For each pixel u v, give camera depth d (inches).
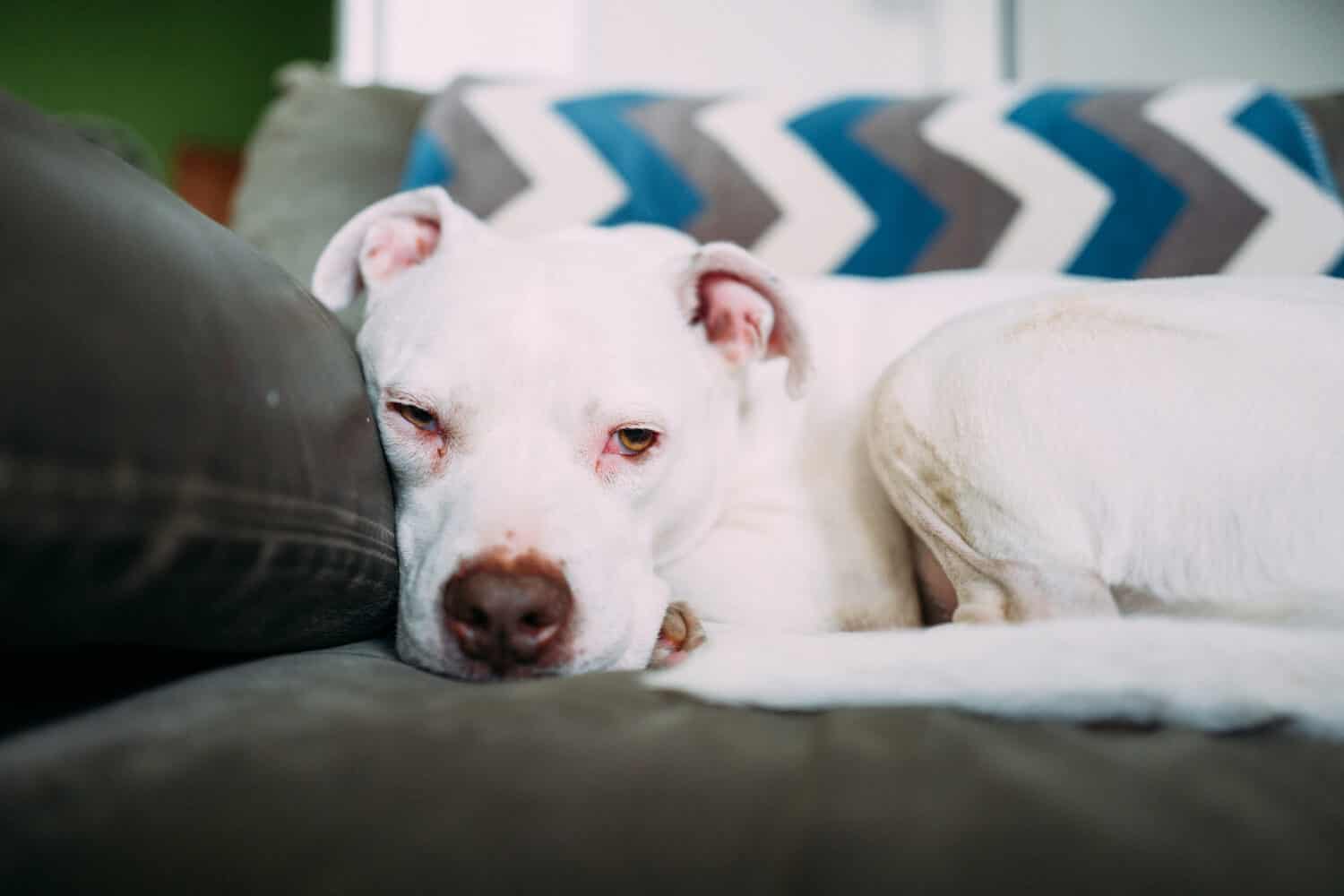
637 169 88.9
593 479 47.9
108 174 29.6
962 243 84.8
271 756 22.6
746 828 20.5
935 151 87.5
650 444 49.9
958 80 147.2
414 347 47.4
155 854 19.2
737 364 58.9
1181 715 26.4
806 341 55.4
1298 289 49.5
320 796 21.2
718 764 23.3
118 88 267.0
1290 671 26.3
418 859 19.3
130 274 25.5
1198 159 81.7
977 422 47.4
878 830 20.0
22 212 23.0
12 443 20.0
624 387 47.8
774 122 91.5
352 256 57.6
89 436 21.6
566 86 97.0
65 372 21.5
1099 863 18.8
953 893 18.1
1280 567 41.7
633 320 50.5
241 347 29.6
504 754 23.4
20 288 21.5
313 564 31.6
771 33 152.9
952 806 20.9
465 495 43.8
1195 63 138.6
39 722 25.7
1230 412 43.4
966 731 25.5
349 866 19.1
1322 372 43.3
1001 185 85.0
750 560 57.2
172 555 24.2
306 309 39.5
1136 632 28.4
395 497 47.9
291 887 18.6
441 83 145.3
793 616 56.5
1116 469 44.4
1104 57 142.1
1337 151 86.7
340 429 37.1
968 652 28.4
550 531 42.4
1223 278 51.8
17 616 21.8
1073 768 22.9
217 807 20.6
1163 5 138.6
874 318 66.1
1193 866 18.7
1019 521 46.1
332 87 98.2
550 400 46.5
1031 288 65.9
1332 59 133.1
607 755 23.5
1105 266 81.7
